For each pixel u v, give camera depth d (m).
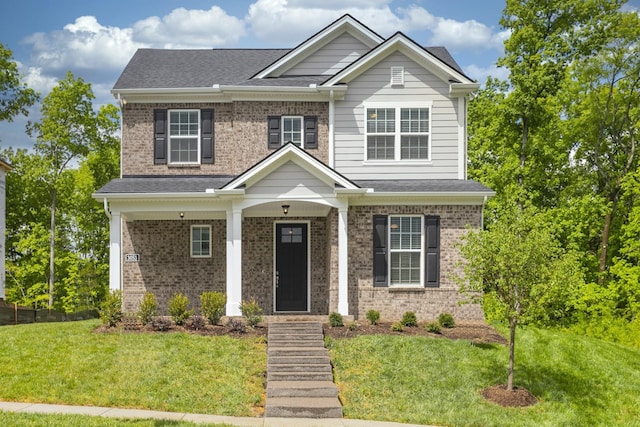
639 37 27.58
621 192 30.22
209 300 17.30
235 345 15.52
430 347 15.78
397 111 20.28
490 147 31.28
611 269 27.97
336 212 18.44
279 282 20.61
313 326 16.59
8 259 37.34
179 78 21.62
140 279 20.61
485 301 19.58
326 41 21.66
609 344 18.14
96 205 37.91
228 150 20.89
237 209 18.14
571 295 16.64
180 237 20.75
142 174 20.78
